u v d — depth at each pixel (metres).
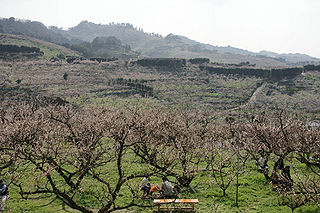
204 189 16.39
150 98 87.62
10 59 137.25
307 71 132.88
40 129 17.06
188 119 28.73
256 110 63.72
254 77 129.25
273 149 17.06
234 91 105.69
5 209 13.13
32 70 122.50
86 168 13.94
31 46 167.75
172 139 17.92
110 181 17.36
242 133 22.94
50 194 15.39
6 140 14.59
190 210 13.36
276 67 146.88
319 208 12.73
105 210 11.25
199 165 22.16
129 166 20.55
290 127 21.20
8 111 27.73
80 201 14.30
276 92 104.75
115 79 118.06
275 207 13.46
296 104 82.50
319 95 96.25
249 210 13.23
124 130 13.14
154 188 14.88
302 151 16.73
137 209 13.62
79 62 146.75
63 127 20.45
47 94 78.44
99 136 17.14
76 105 59.47
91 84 104.75
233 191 15.80
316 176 17.92
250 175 18.77
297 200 12.66
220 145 21.72
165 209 13.42
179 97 93.44
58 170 14.38
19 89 81.81
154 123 18.39
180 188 16.27
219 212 13.09
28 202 14.19
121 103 74.12
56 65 138.12
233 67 143.62
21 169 18.45
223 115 57.62
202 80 124.81
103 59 160.25
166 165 14.86
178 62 151.12
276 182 15.91
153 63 152.12
